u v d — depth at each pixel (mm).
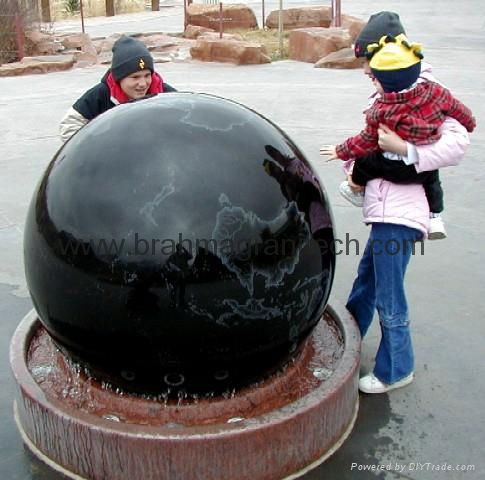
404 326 3285
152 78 4324
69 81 11492
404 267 3168
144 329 2480
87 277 2482
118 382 2766
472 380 3555
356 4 24359
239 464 2646
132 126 2586
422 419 3254
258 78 11258
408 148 2828
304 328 2789
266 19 19422
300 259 2629
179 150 2500
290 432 2713
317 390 2879
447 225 5473
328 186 6309
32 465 2910
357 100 9406
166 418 2775
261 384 2920
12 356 3105
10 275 4738
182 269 2414
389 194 3008
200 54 13375
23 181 6566
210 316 2479
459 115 2883
